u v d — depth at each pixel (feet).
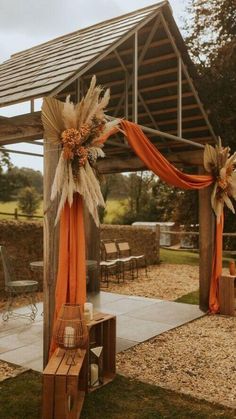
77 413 10.93
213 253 23.86
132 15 19.57
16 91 15.03
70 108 12.60
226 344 17.90
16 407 11.74
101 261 33.73
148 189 79.46
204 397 12.44
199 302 24.31
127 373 14.38
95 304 25.40
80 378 12.59
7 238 26.71
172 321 21.53
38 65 17.74
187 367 15.16
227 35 46.83
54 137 12.95
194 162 24.20
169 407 11.84
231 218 48.93
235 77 43.11
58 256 13.44
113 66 20.47
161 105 23.26
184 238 58.70
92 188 13.19
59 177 12.47
